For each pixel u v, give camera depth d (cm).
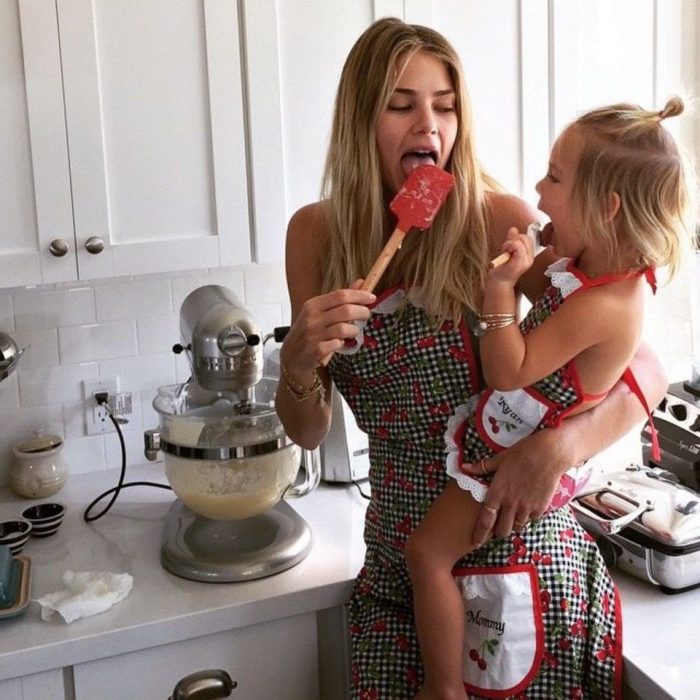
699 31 239
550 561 161
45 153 191
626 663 158
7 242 192
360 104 163
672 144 147
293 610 178
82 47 190
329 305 152
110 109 194
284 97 205
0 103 187
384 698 165
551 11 221
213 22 197
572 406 154
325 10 205
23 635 167
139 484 222
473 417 160
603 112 149
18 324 226
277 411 178
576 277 150
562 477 162
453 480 161
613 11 232
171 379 240
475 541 156
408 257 166
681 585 173
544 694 160
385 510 171
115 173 196
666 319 255
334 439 219
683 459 200
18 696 165
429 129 159
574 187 148
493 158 223
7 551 184
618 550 180
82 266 197
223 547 188
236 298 204
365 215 167
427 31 164
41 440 225
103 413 235
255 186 206
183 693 173
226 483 184
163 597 177
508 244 148
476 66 218
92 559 192
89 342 232
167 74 197
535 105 224
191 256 204
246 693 180
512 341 147
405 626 169
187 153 201
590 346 150
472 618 161
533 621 159
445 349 162
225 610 173
